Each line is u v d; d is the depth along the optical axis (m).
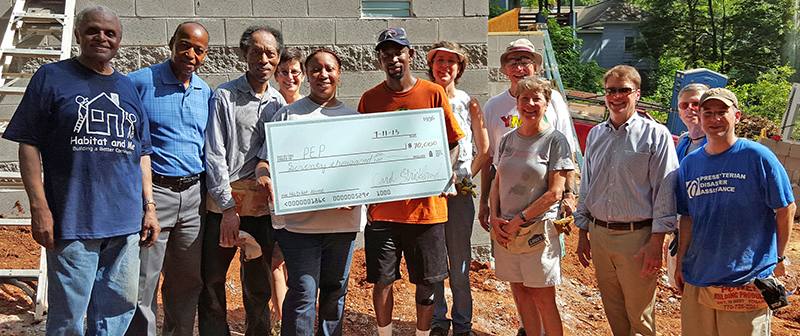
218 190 3.57
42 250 4.37
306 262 3.54
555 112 4.61
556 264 3.95
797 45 36.38
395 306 5.02
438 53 4.43
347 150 3.56
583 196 4.23
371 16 6.23
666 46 39.19
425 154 3.69
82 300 3.09
